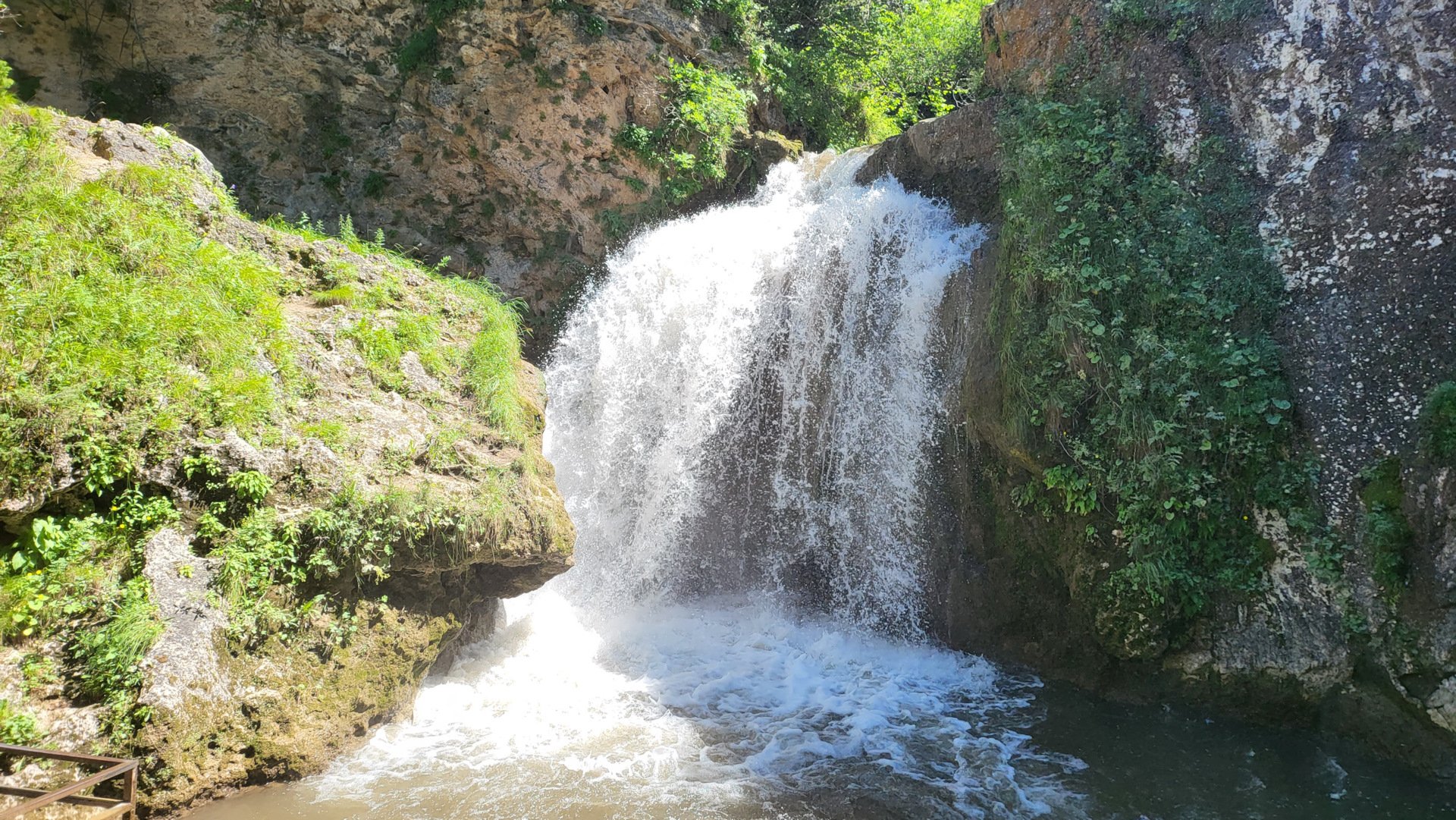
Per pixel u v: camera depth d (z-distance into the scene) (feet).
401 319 24.62
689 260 36.42
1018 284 24.90
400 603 21.40
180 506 18.03
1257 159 23.62
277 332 21.54
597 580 32.81
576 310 43.09
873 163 36.91
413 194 43.91
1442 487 19.16
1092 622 23.72
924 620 28.07
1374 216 21.34
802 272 32.32
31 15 38.83
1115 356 23.08
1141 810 18.97
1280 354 21.91
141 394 17.92
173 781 16.67
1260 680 21.58
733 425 32.81
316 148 43.19
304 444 19.99
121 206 20.65
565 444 37.06
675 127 43.47
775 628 30.04
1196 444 21.85
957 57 61.41
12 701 15.33
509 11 41.45
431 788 18.84
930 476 27.73
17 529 16.35
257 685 18.39
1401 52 21.75
